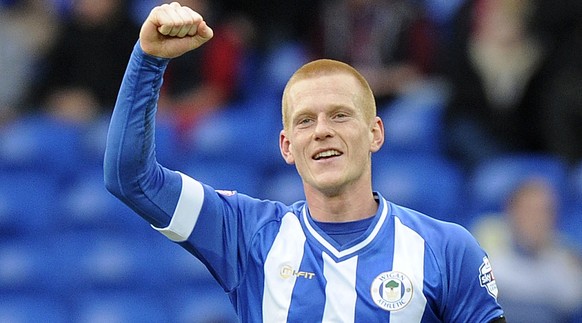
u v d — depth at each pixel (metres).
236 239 13.25
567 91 31.00
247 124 32.22
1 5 35.81
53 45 33.53
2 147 32.31
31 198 31.42
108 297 29.48
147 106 12.72
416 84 32.78
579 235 29.06
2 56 34.56
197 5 33.53
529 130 31.38
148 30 12.41
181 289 29.36
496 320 12.79
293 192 30.30
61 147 32.19
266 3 35.59
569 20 31.25
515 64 31.09
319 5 33.91
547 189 25.58
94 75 33.22
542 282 24.67
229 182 30.97
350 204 13.02
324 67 13.05
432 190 29.94
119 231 30.62
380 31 32.44
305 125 12.91
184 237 13.09
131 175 12.70
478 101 31.12
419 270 12.73
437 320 12.79
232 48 33.69
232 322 28.52
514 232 24.80
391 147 31.42
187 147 32.12
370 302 12.61
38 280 30.05
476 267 12.86
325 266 12.85
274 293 12.85
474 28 31.25
